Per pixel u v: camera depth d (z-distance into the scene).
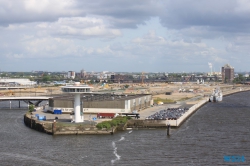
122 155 129.75
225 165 119.19
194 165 118.50
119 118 193.00
